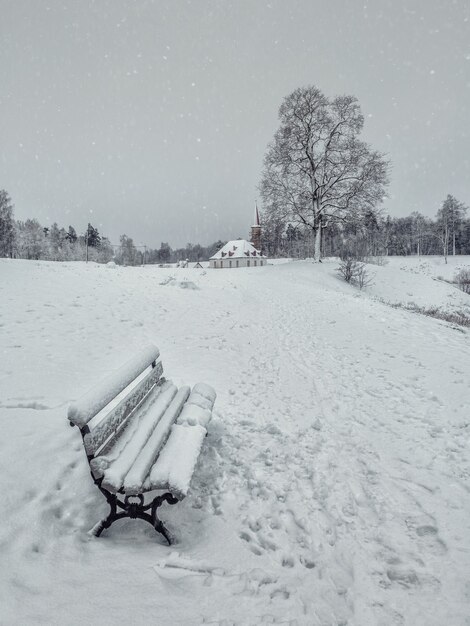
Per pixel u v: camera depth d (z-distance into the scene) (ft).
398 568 8.73
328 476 12.62
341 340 33.09
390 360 27.02
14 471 10.99
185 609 7.25
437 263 225.15
